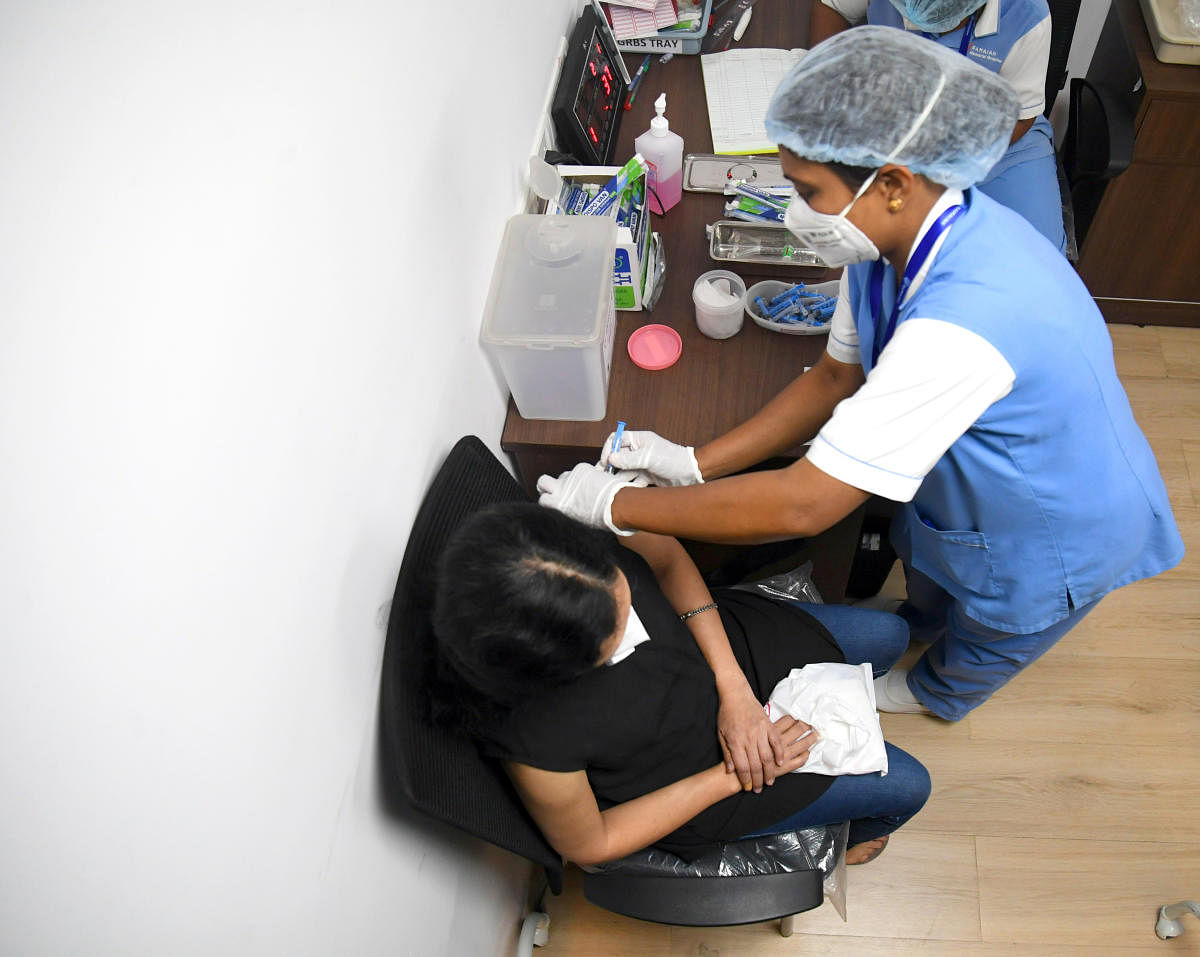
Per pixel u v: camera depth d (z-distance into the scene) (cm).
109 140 52
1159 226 222
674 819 121
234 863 68
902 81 91
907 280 104
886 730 196
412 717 95
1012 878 178
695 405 149
